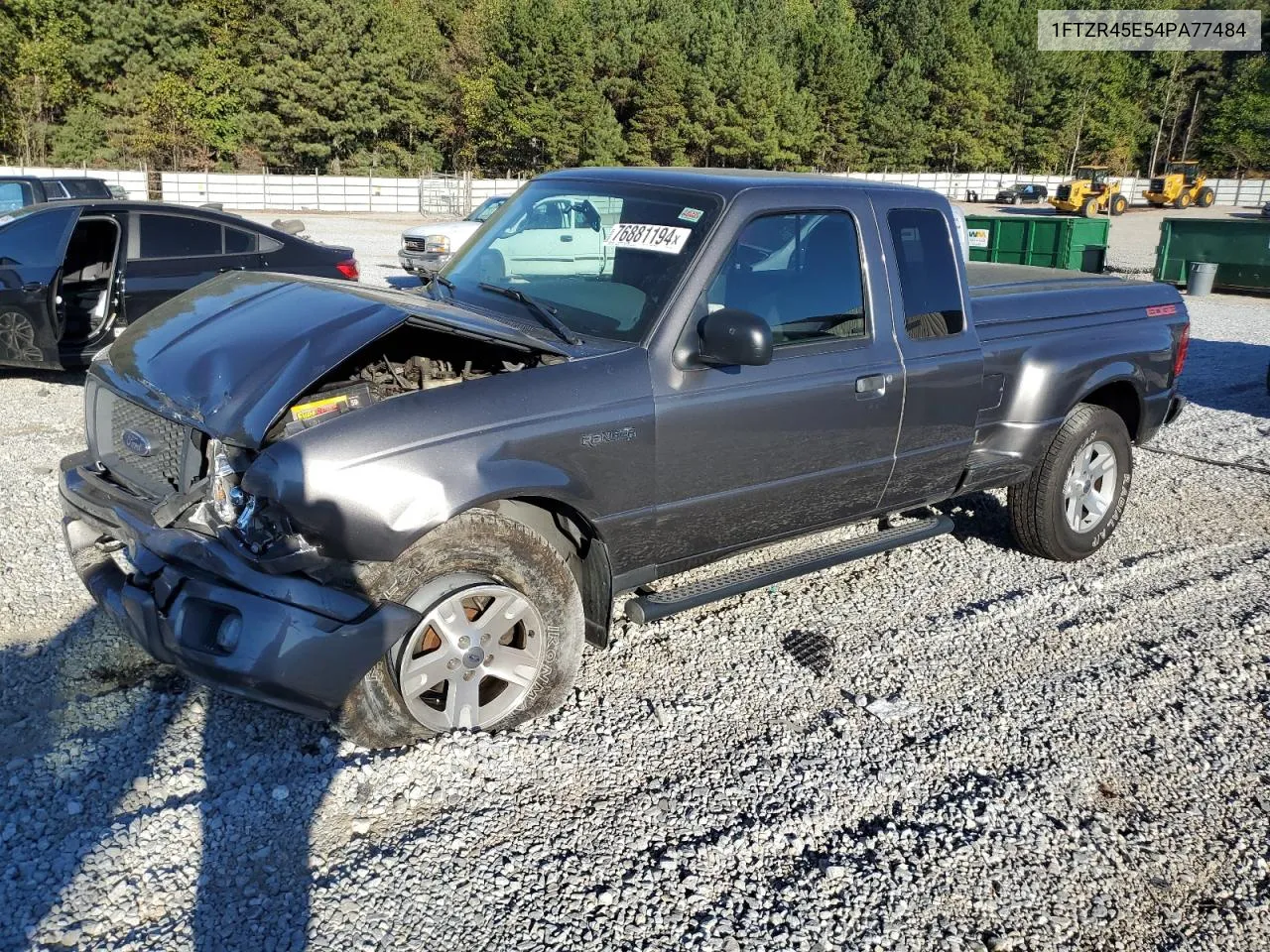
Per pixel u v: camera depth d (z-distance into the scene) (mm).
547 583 3391
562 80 62250
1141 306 5574
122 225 8266
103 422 3592
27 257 7879
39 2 51562
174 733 3367
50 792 3035
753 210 3775
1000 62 82375
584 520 3441
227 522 2939
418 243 17125
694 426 3605
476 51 63875
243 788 3064
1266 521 6223
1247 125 84625
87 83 54531
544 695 3518
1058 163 84625
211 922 2566
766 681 3975
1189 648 4441
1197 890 2939
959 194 65562
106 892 2650
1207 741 3705
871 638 4414
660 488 3594
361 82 59219
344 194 42688
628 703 3746
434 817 3020
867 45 80812
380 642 2938
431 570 3115
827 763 3434
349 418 2965
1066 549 5309
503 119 62469
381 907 2652
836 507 4301
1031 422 4891
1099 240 20500
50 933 2494
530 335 3463
